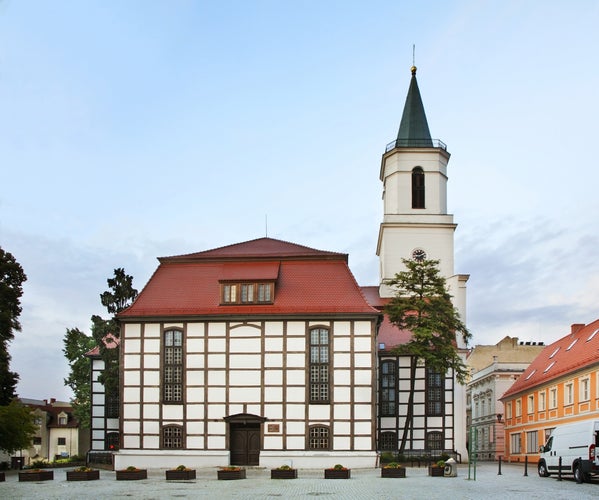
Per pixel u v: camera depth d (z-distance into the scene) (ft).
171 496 91.25
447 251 210.79
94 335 189.98
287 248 175.52
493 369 262.88
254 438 154.61
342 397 153.17
